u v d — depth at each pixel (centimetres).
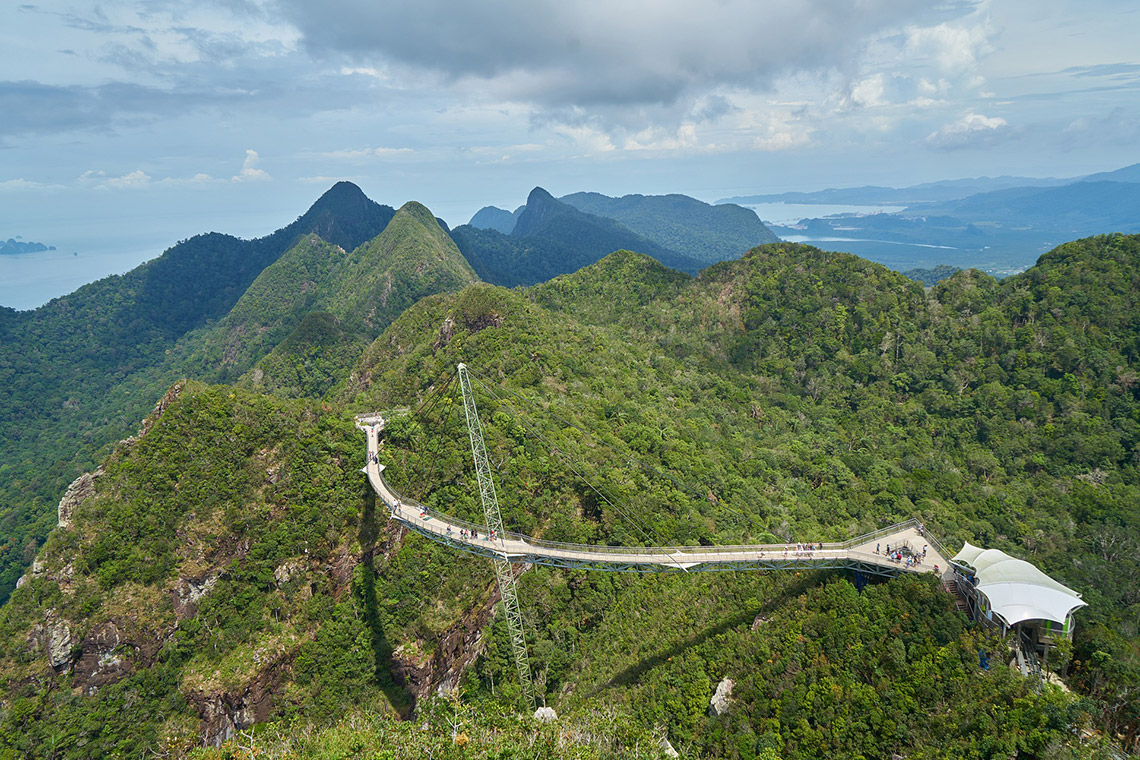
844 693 6894
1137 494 13050
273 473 11994
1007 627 6819
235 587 10881
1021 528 12519
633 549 9881
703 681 8112
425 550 11700
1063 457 14675
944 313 19075
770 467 14512
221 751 7525
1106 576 10875
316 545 11544
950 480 14175
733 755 6888
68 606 9900
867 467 14875
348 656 10750
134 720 9462
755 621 8756
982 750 5719
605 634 10262
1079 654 6681
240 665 10088
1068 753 5272
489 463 11862
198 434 11931
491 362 15762
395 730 7525
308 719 9919
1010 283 19350
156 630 10056
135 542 10600
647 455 13312
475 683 10275
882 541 9362
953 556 8644
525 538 10356
